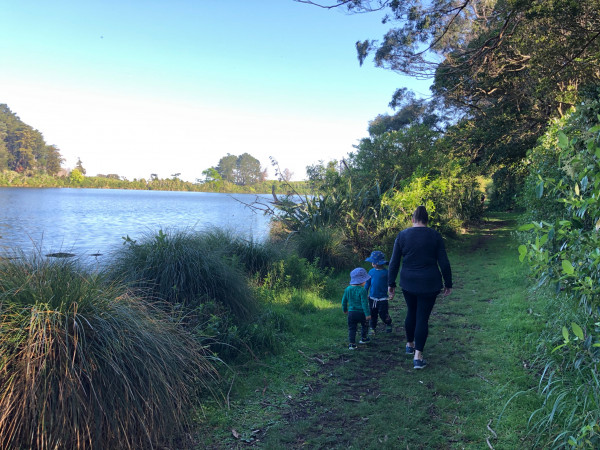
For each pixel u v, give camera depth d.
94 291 3.42
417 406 3.59
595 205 2.35
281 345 4.99
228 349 4.53
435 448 2.97
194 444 3.11
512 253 11.70
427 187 13.70
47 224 22.69
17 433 2.60
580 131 4.31
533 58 12.65
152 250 5.44
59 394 2.65
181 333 3.80
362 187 14.53
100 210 36.53
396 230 11.97
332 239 10.46
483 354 4.67
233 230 8.95
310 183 15.88
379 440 3.10
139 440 2.94
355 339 5.37
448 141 20.84
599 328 2.59
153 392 3.01
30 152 126.69
